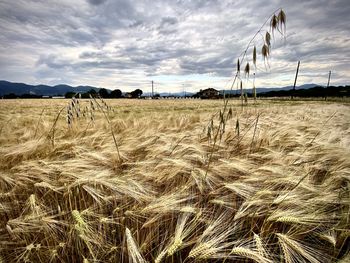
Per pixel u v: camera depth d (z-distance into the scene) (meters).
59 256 1.53
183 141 3.78
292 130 4.33
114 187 1.92
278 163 2.65
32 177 2.36
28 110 18.25
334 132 4.20
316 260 1.29
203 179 2.18
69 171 2.32
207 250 1.33
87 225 1.58
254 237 1.39
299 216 1.58
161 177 2.36
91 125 5.46
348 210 1.64
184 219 1.58
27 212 1.94
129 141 3.92
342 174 2.25
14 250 1.64
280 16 2.03
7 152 3.19
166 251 1.36
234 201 1.98
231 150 3.40
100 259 1.50
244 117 7.23
